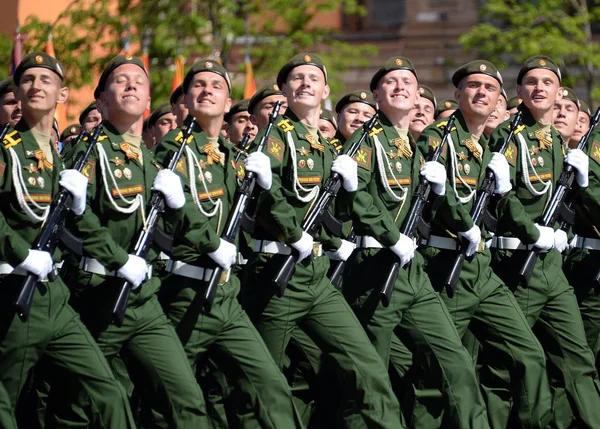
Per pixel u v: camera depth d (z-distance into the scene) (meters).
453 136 11.89
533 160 12.34
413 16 31.03
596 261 13.03
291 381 11.87
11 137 9.52
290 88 11.12
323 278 10.95
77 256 9.90
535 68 12.48
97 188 9.90
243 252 11.79
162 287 10.41
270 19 25.58
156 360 9.91
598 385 12.26
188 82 10.70
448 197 11.45
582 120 16.11
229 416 10.57
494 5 26.12
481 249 11.82
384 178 11.26
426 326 11.23
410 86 11.45
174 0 24.66
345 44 26.61
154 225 9.91
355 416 10.78
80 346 9.53
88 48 24.64
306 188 10.92
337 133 13.79
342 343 10.81
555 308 12.27
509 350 11.70
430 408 11.35
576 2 27.16
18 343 9.29
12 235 9.09
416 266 11.30
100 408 9.55
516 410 11.69
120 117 10.11
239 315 10.49
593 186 12.63
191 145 10.53
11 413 9.24
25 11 27.48
